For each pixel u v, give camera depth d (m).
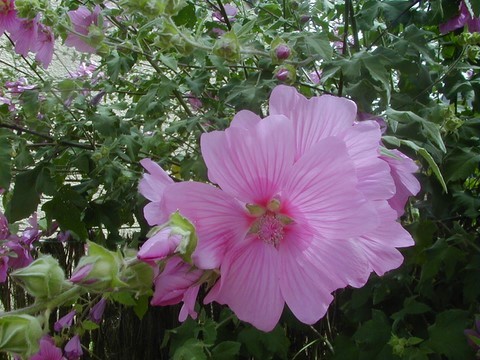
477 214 0.35
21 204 0.39
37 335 0.13
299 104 0.17
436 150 0.35
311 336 0.43
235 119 0.16
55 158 0.48
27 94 0.42
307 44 0.34
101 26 0.36
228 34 0.28
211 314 0.46
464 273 0.37
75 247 0.52
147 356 0.49
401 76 0.40
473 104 0.41
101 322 0.50
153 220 0.17
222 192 0.16
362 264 0.16
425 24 0.42
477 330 0.32
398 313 0.34
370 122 0.17
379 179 0.17
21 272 0.14
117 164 0.42
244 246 0.16
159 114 0.44
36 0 0.36
